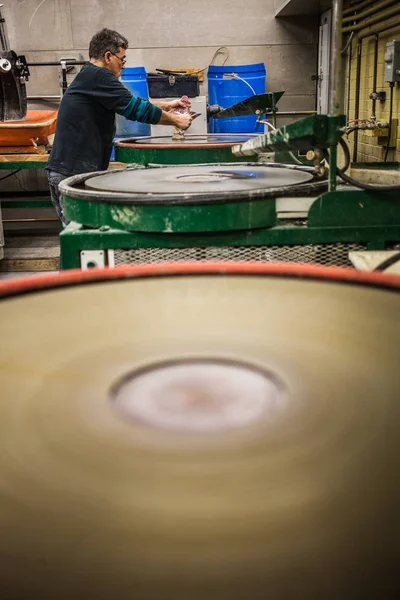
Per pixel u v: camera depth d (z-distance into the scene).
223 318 0.91
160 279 1.09
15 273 4.75
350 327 0.86
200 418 0.62
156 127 5.09
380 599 0.40
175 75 5.30
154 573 0.42
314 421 0.61
